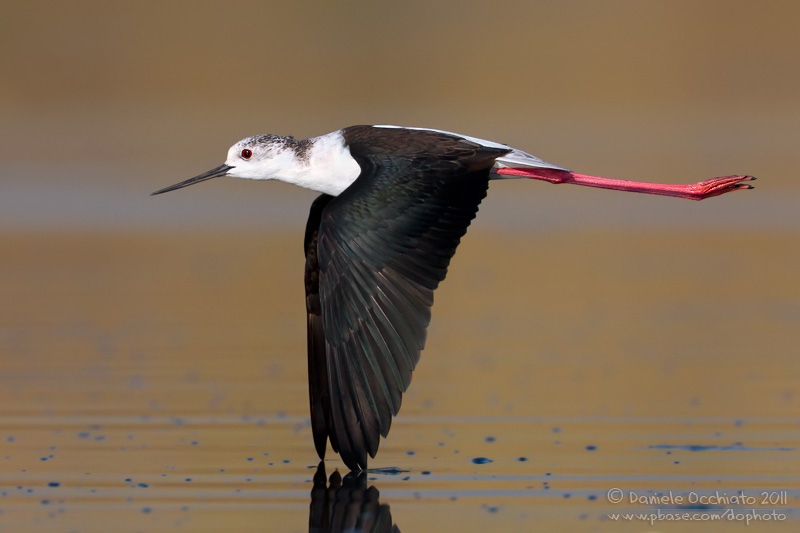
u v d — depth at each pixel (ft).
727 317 45.88
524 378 37.76
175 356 41.11
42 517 25.70
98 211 71.87
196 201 74.79
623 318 46.21
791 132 89.61
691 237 63.67
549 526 24.90
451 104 102.42
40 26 113.09
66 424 33.06
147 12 117.29
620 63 110.42
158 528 25.03
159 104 102.42
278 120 96.27
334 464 29.35
